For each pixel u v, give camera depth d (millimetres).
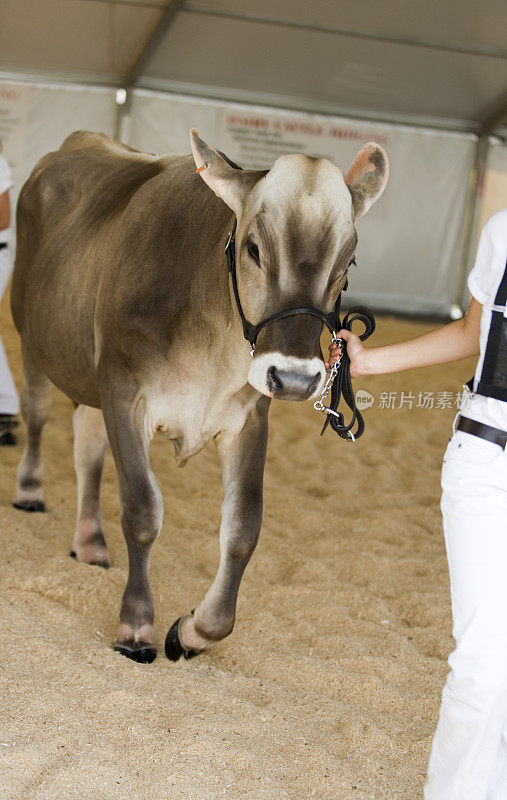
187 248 2961
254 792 2299
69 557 3824
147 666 2967
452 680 2051
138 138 12828
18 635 2986
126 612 3070
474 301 2188
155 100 12781
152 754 2396
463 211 13805
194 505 4875
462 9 9086
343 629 3500
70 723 2492
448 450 2137
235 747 2467
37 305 3873
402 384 8711
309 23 9977
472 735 2021
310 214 2363
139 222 3176
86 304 3447
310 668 3090
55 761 2314
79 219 3807
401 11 9375
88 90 12562
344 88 12477
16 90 12367
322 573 4039
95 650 2996
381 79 11977
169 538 4289
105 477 5195
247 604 3639
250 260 2477
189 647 3051
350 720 2764
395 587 4035
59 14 10242
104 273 3287
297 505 5133
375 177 2576
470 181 13742
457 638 2051
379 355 2359
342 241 2412
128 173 3787
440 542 4684
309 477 5742
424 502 5406
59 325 3648
